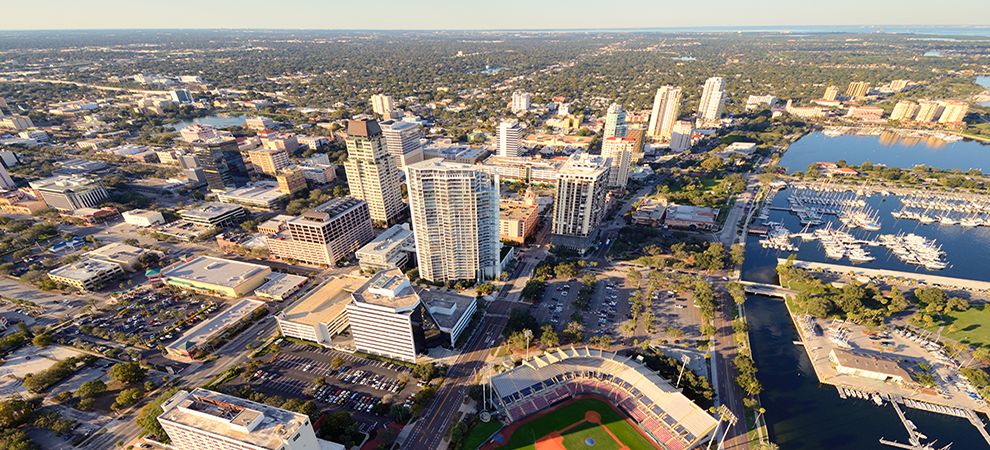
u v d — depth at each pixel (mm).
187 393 178375
